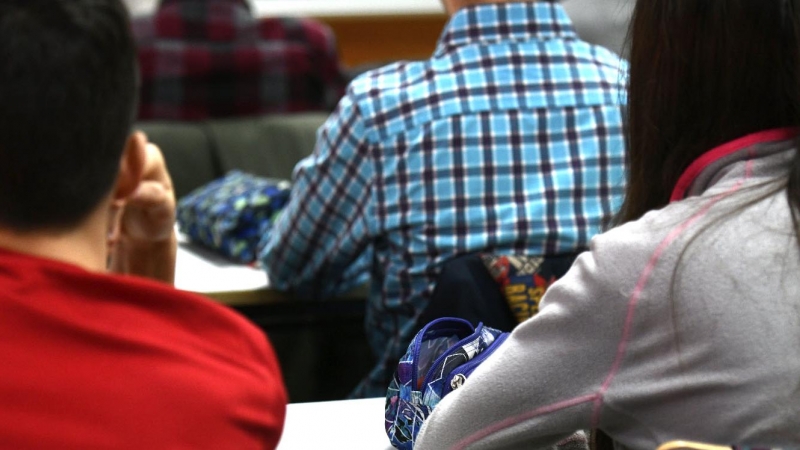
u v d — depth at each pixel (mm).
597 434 1717
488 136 2742
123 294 1172
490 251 2717
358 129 2791
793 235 1421
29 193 1155
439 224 2723
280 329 3529
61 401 1081
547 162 2762
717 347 1399
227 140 4551
